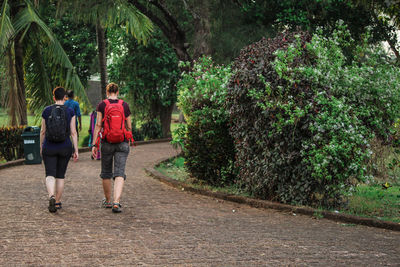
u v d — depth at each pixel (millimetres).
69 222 6055
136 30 15852
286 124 6957
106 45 25812
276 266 4367
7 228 5699
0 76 15742
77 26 24422
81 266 4316
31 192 8250
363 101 7566
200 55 15539
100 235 5422
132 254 4695
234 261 4504
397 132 7805
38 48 17141
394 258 4648
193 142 9047
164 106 25094
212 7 18250
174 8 20078
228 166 8883
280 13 18094
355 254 4773
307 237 5461
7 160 13078
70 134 7102
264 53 7660
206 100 9094
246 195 7977
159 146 20203
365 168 7023
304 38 7594
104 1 15922
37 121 17656
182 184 9117
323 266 4383
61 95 6988
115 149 6863
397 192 8828
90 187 8914
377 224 6062
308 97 7164
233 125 8531
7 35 14031
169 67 23984
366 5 15789
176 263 4430
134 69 23984
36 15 15469
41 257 4570
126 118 6965
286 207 7066
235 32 19047
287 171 7328
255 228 5914
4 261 4438
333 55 7738
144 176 10797
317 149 7008
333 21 19188
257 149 7723
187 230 5734
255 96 7277
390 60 7848
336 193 7199
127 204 7383
